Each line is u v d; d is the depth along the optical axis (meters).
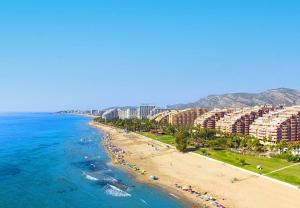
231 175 173.75
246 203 131.38
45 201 138.38
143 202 135.75
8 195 146.88
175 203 134.00
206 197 138.38
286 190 144.25
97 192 151.00
